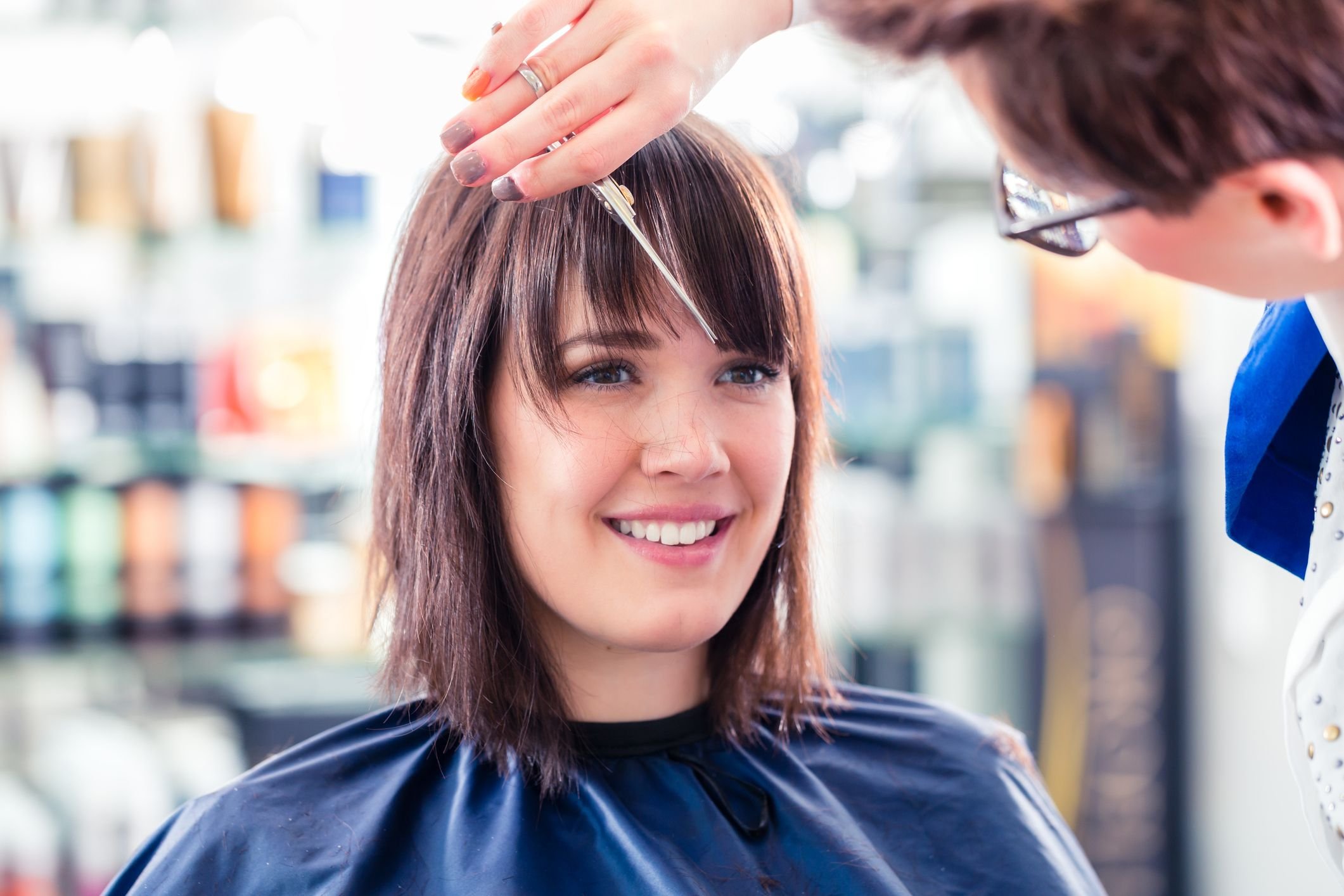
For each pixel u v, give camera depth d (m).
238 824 0.83
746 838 0.87
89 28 1.83
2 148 1.83
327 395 1.91
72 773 1.85
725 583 0.84
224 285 1.90
